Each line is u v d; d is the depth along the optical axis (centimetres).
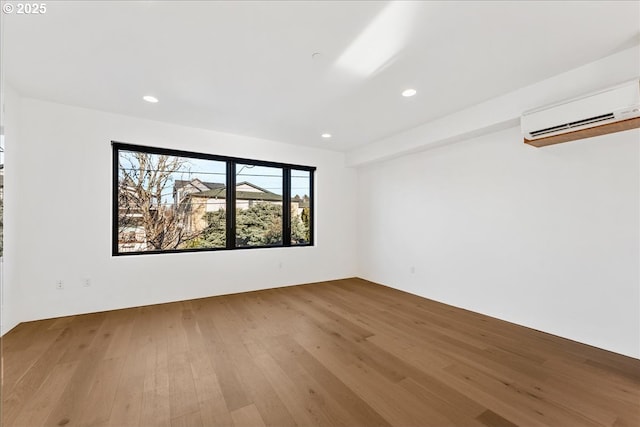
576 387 186
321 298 402
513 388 186
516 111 276
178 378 196
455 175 369
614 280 236
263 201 466
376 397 176
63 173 316
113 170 349
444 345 250
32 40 198
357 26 184
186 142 387
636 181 225
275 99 298
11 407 163
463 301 357
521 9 169
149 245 378
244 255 434
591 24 183
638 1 162
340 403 170
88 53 215
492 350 240
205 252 403
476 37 196
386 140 440
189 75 248
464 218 357
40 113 304
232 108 322
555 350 239
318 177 511
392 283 468
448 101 303
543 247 281
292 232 495
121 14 173
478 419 157
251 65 232
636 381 193
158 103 310
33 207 301
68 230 318
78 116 322
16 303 288
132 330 280
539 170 284
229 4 164
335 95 288
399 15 174
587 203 251
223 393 179
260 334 273
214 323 301
